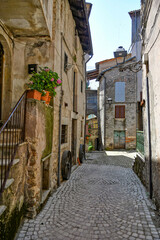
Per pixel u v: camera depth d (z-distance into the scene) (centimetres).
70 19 693
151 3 432
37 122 341
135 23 1430
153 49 428
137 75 1664
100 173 711
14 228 263
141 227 296
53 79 395
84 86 1082
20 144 295
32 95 345
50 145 449
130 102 1678
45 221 310
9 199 251
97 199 420
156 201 379
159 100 377
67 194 452
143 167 564
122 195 451
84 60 1076
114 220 319
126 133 1675
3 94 448
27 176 327
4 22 390
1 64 447
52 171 473
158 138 379
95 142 2020
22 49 481
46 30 425
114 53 784
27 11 349
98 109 2034
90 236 269
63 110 589
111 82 1723
